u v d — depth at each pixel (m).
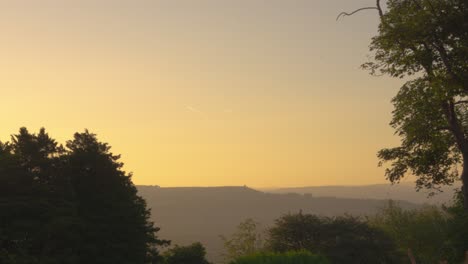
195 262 57.47
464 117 32.03
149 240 47.50
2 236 34.72
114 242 41.28
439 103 29.92
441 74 29.67
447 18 27.89
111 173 45.41
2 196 38.81
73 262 35.53
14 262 32.97
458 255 25.53
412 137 31.14
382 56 31.41
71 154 44.38
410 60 29.94
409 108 31.14
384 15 30.95
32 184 40.31
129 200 45.97
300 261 24.08
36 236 35.75
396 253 59.69
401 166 33.12
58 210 37.97
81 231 38.69
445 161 32.84
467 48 27.86
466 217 26.27
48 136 44.28
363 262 57.81
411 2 30.17
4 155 41.41
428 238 63.59
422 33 28.52
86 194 44.06
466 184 29.41
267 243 65.31
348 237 60.38
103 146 46.59
